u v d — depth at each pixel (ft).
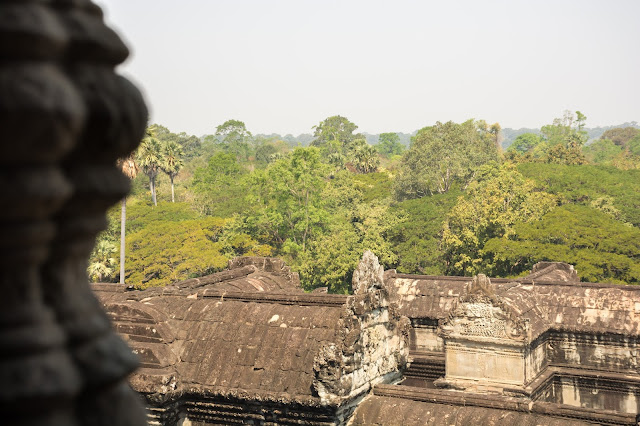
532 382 62.34
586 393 67.56
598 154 482.28
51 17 7.49
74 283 8.54
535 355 65.05
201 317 48.44
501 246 170.09
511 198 183.01
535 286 76.07
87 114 7.97
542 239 173.68
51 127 7.03
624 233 170.30
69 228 8.20
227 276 63.31
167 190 296.10
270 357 44.68
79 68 8.00
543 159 301.84
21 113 6.79
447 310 75.56
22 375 7.38
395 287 79.92
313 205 200.75
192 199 262.47
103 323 8.84
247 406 43.65
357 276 47.42
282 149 532.73
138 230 214.69
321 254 177.99
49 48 7.29
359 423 44.32
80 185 8.14
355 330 43.68
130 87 8.54
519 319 59.72
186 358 46.09
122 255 151.33
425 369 70.18
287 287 66.18
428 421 43.50
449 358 62.64
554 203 194.59
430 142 250.78
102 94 8.05
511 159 304.50
